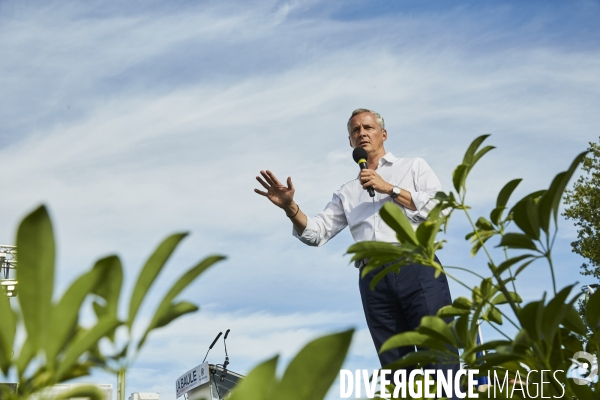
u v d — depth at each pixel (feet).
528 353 2.98
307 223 12.09
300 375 1.16
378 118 12.64
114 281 1.71
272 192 12.05
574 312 3.28
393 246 3.46
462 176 3.74
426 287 10.29
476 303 3.58
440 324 3.33
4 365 1.44
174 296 1.67
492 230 3.78
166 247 1.65
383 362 10.53
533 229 3.13
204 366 35.94
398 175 11.89
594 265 54.03
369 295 10.80
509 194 3.85
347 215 12.10
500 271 3.24
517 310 3.21
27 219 1.41
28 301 1.44
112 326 1.52
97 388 1.52
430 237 3.43
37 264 1.44
